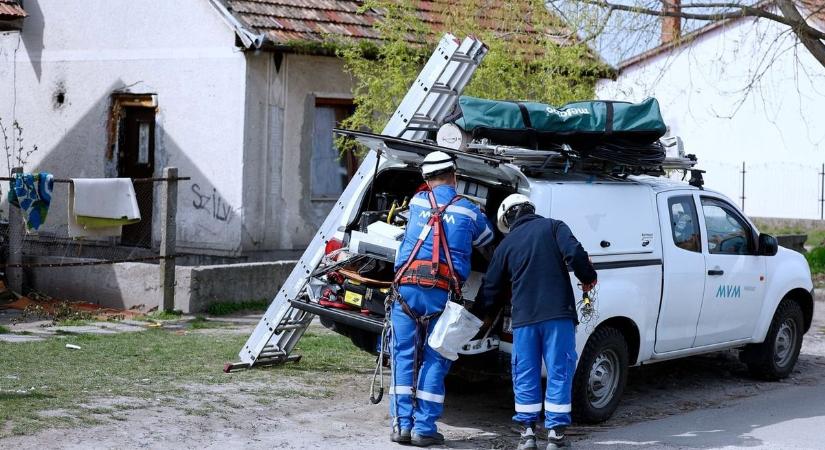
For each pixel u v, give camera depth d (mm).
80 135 16625
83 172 16609
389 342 7055
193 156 15312
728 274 8859
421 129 8391
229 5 14875
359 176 8273
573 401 7508
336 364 9289
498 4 14086
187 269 11961
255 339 8812
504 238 6938
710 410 8406
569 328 6812
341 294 7805
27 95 17281
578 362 7445
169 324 11305
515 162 7207
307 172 15578
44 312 11703
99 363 8820
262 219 15086
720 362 10477
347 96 15906
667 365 10281
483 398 8586
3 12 16062
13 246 12383
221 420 7121
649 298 8062
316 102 15602
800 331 9828
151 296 12039
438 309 6840
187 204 15430
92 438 6434
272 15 15141
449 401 8445
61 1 16781
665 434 7453
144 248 15781
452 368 7473
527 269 6781
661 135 8008
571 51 13820
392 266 7777
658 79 16453
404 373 6895
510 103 7488
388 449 6742
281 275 12977
